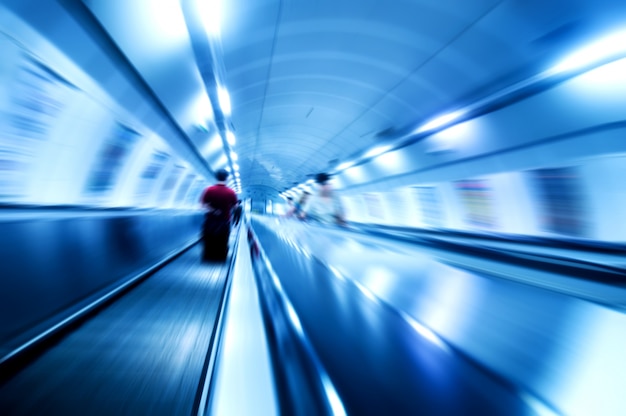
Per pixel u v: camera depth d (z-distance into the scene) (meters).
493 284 4.46
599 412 2.13
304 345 2.75
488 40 5.02
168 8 3.90
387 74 6.88
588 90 4.97
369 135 11.20
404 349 3.05
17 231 2.53
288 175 27.73
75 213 3.74
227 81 6.71
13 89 3.12
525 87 5.64
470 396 2.27
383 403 2.13
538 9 4.12
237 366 2.13
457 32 5.07
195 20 4.25
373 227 18.08
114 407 1.61
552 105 5.70
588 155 5.82
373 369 2.61
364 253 8.88
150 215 6.73
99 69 4.05
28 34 2.89
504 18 4.49
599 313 3.10
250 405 1.74
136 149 6.52
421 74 6.53
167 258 5.91
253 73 6.75
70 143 4.31
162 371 1.98
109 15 3.36
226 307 3.45
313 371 2.27
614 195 5.74
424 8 4.75
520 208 8.05
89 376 1.87
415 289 5.23
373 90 7.82
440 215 11.84
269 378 2.01
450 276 5.37
